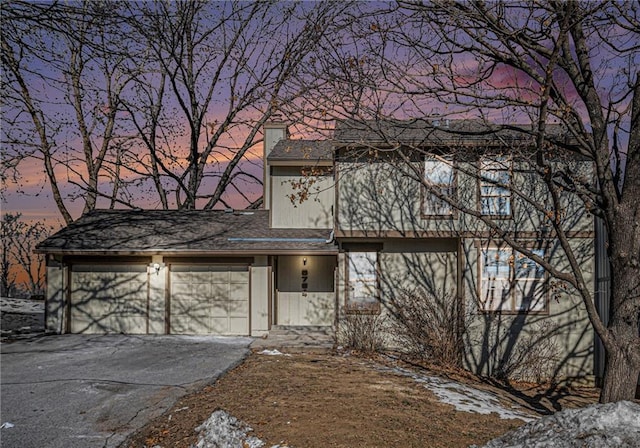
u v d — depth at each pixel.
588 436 5.30
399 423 7.57
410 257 15.52
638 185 7.02
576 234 14.33
